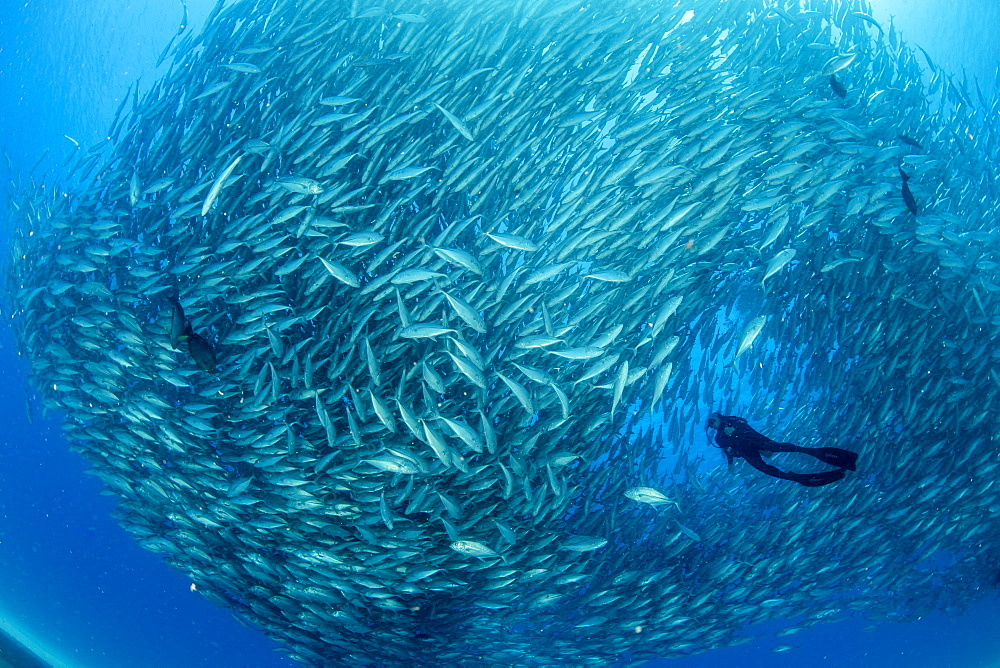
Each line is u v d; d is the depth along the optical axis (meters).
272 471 4.93
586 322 5.24
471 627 5.97
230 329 5.56
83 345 5.64
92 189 6.50
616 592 5.86
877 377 6.07
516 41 5.84
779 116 5.84
